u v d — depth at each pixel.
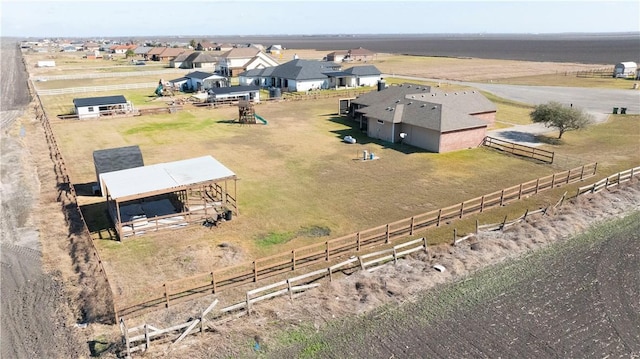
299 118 59.25
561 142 44.88
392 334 17.94
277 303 19.77
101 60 162.25
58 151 41.97
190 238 25.73
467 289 20.86
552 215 28.48
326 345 17.34
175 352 16.81
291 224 27.50
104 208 30.09
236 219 28.22
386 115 46.38
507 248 24.45
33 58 171.00
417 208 29.67
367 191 32.69
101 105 60.16
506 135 47.88
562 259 23.36
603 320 18.70
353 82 87.12
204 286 20.83
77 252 24.14
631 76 94.25
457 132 42.34
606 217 28.22
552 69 119.19
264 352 16.97
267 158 41.03
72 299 20.16
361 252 24.02
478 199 29.27
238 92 69.75
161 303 19.70
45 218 28.83
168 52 155.75
